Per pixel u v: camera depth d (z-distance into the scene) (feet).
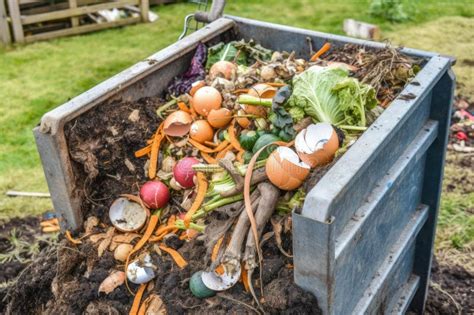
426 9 9.71
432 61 3.17
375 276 2.95
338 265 2.42
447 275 4.28
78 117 3.02
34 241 4.69
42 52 8.38
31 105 6.84
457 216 4.81
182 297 2.76
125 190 3.18
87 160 3.01
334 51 3.58
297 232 2.31
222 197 2.75
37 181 5.45
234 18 3.98
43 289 3.11
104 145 3.11
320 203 2.23
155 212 3.14
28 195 5.25
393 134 2.64
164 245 3.00
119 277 2.92
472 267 4.34
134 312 2.85
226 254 2.59
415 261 3.70
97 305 2.89
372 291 2.88
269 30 3.86
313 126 2.74
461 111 6.36
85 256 3.03
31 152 5.91
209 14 3.98
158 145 3.21
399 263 3.18
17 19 8.50
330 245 2.27
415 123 3.03
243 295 2.70
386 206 2.83
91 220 3.12
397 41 8.36
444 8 9.76
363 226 2.57
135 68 3.36
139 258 2.96
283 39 3.85
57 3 9.16
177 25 9.33
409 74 3.20
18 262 4.43
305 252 2.34
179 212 3.12
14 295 3.18
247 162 2.97
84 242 3.06
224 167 2.73
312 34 3.73
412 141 3.05
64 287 2.97
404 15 9.18
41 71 7.76
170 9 10.13
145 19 9.48
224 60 3.66
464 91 6.84
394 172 2.80
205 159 3.15
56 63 8.00
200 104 3.21
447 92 3.19
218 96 3.23
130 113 3.22
